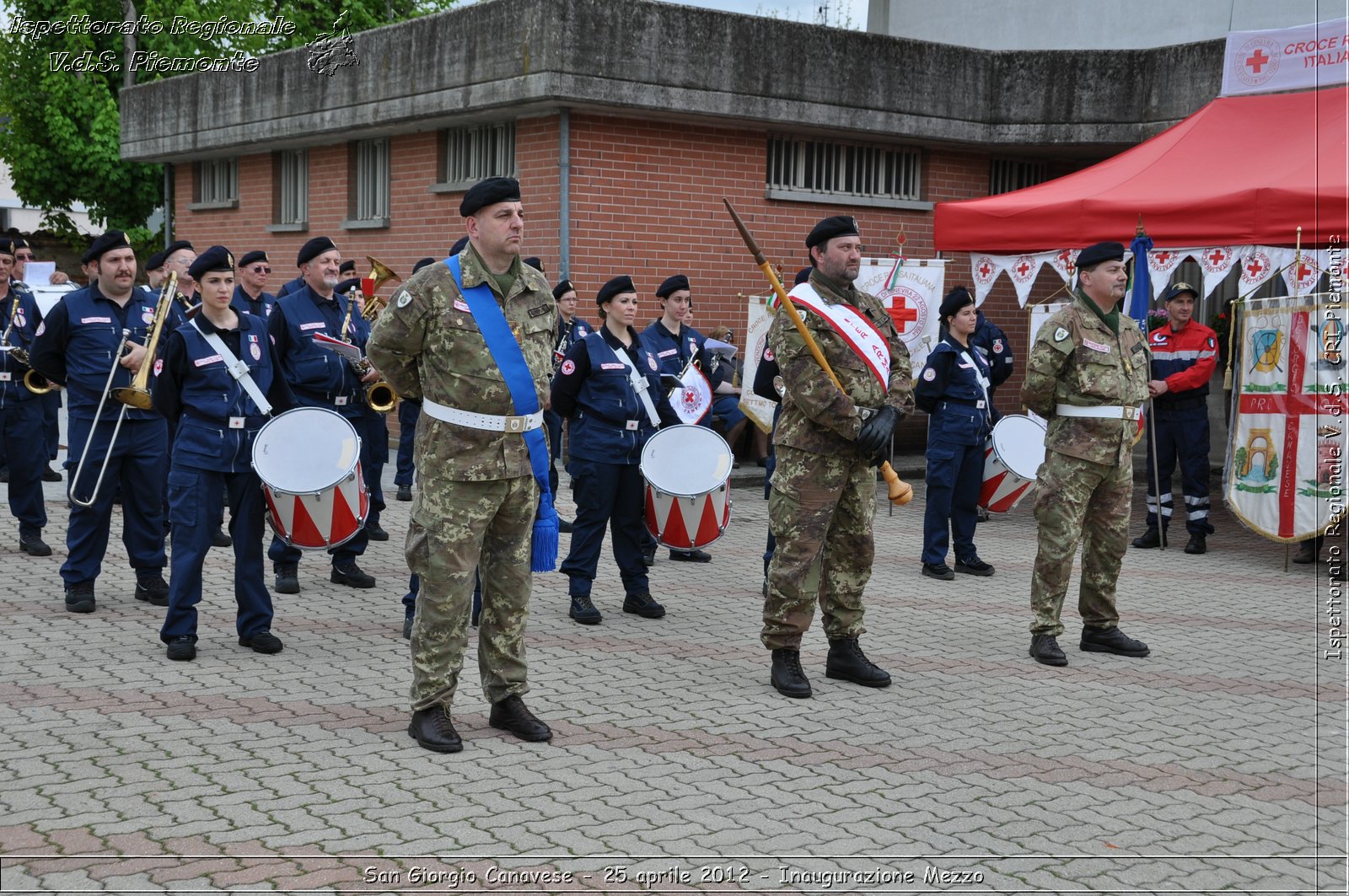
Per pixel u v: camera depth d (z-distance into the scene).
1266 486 9.55
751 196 13.55
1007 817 4.57
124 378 7.27
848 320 5.93
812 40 13.11
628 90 12.09
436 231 14.02
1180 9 16.56
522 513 5.11
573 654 6.60
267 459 6.25
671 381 7.68
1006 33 18.42
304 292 8.45
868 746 5.27
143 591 7.36
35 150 22.28
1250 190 10.12
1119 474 6.81
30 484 8.47
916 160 14.70
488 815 4.37
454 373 4.87
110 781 4.55
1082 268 6.78
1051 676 6.50
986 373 9.04
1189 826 4.56
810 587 5.94
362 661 6.28
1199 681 6.50
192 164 17.70
